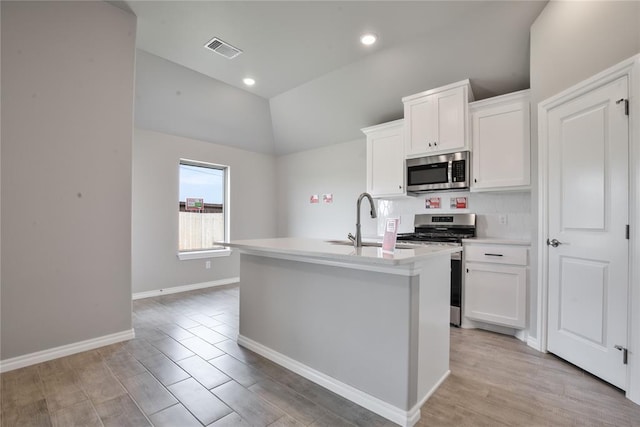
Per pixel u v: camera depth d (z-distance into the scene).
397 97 3.67
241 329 2.53
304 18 2.60
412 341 1.54
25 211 2.14
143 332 2.79
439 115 3.27
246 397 1.77
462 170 3.14
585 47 2.04
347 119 4.28
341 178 4.75
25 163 2.13
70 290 2.32
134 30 2.60
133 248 3.89
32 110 2.15
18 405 1.68
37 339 2.18
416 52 3.07
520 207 3.23
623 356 1.80
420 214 3.90
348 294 1.79
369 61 3.31
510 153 2.92
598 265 1.96
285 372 2.07
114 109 2.52
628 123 1.76
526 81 3.04
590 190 2.01
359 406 1.70
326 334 1.90
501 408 1.68
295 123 4.75
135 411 1.64
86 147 2.38
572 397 1.78
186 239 4.52
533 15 2.48
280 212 5.59
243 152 5.09
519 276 2.71
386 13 2.53
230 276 4.90
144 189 3.96
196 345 2.51
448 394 1.82
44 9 2.19
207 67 3.48
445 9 2.49
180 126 4.18
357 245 2.02
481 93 3.34
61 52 2.26
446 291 2.01
